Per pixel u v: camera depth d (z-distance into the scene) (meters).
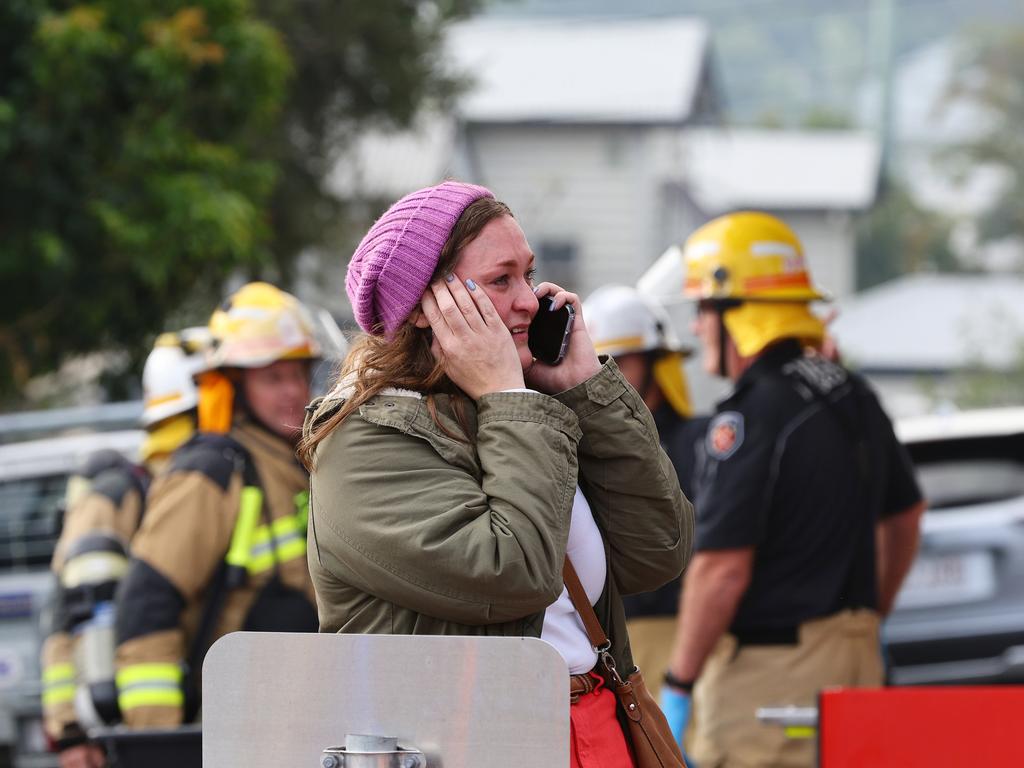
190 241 39.75
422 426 9.36
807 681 16.27
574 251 123.12
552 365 9.98
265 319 17.66
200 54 39.94
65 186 39.00
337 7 60.34
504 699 8.35
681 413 21.42
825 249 170.75
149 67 38.75
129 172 39.69
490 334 9.49
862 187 170.62
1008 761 12.30
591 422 9.84
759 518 16.22
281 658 8.81
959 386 100.81
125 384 44.12
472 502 9.11
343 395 9.66
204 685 8.95
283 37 56.41
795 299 17.23
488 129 122.38
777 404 16.47
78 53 37.62
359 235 64.88
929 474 26.58
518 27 143.25
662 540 10.09
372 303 9.79
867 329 122.50
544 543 9.08
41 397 52.81
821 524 16.41
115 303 41.47
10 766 26.81
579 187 122.62
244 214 40.66
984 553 26.02
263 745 8.82
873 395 17.41
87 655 19.12
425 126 68.25
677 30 134.62
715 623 16.27
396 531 9.06
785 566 16.42
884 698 12.47
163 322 43.12
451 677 8.45
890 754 12.41
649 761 9.85
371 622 9.34
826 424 16.56
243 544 16.73
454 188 9.84
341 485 9.34
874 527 16.89
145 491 21.14
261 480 17.05
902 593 25.97
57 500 27.70
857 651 16.44
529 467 9.20
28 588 27.02
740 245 17.44
